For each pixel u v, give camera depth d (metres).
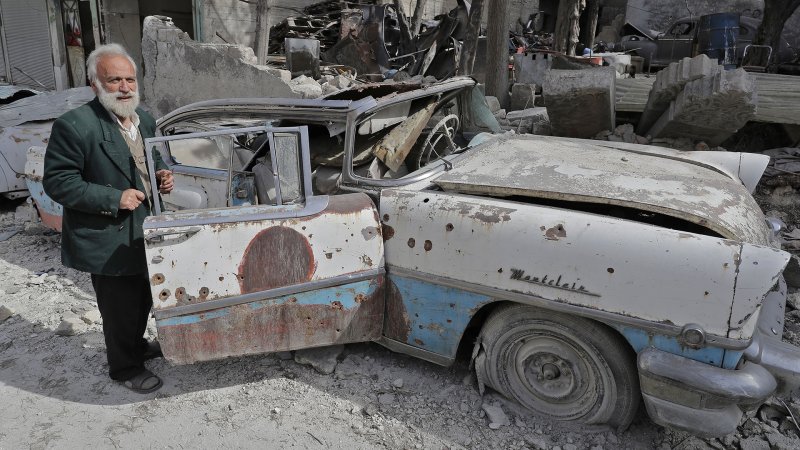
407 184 3.01
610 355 2.42
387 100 3.13
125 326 2.84
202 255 2.62
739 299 2.12
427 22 14.73
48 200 4.77
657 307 2.23
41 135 6.02
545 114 6.71
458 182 2.89
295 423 2.69
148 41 8.59
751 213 2.74
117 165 2.60
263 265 2.69
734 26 13.24
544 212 2.51
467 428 2.65
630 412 2.48
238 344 2.76
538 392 2.67
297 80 8.01
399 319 2.89
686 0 18.81
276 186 2.74
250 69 7.69
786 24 14.54
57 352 3.33
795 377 2.21
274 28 13.05
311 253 2.73
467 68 9.10
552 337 2.53
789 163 5.43
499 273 2.52
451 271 2.64
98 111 2.58
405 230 2.77
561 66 9.23
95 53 2.51
